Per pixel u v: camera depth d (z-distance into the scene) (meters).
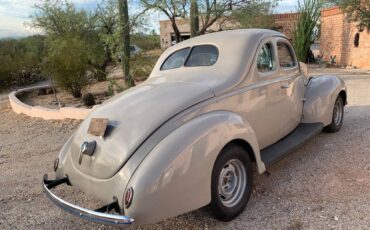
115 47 10.91
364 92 9.88
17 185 4.78
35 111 9.11
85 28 14.61
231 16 11.02
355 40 17.22
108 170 3.04
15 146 6.71
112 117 3.38
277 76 4.46
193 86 3.66
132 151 3.00
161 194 2.81
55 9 15.47
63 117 8.48
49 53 11.66
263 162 3.84
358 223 3.29
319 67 18.05
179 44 4.78
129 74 10.11
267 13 13.11
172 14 10.85
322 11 20.14
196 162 2.97
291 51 5.02
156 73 4.61
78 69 11.38
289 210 3.61
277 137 4.54
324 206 3.63
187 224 3.50
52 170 5.27
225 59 4.06
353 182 4.12
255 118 4.03
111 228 3.55
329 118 5.46
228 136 3.25
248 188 3.61
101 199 3.11
